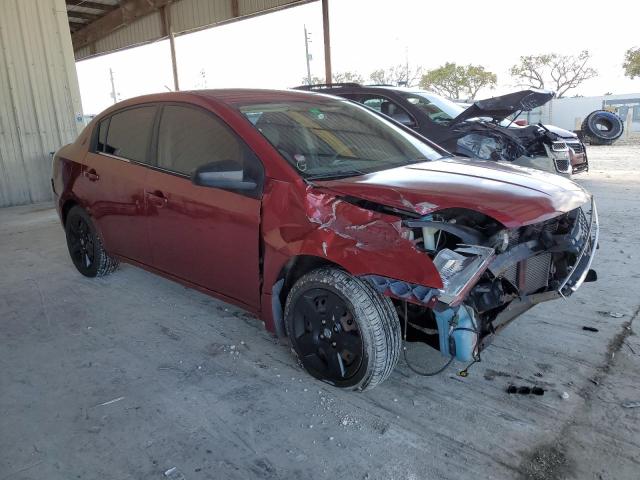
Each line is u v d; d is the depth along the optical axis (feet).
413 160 11.67
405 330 9.08
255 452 8.07
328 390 9.70
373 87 23.93
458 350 8.45
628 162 42.91
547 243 9.80
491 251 8.30
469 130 21.24
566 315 12.46
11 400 9.71
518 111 22.61
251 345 11.64
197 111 11.68
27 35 34.91
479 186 9.25
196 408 9.27
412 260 8.04
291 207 9.48
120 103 14.44
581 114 84.84
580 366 10.21
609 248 17.42
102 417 9.07
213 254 11.11
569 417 8.65
